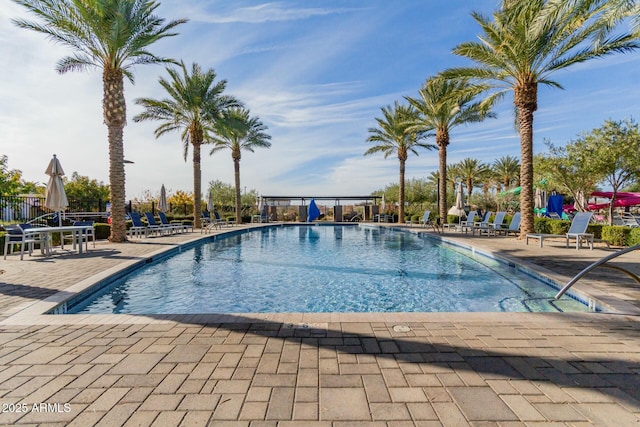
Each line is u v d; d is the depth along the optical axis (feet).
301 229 70.23
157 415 5.95
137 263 23.21
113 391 6.74
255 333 9.89
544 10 23.45
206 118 57.77
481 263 27.48
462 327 10.35
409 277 22.54
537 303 15.94
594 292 14.35
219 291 19.04
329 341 9.29
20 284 16.29
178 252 32.50
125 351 8.64
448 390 6.77
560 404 6.27
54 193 30.83
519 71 37.22
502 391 6.73
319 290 19.30
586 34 31.96
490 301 16.88
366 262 28.53
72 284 16.31
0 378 7.27
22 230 24.99
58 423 5.73
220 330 10.14
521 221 37.73
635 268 19.94
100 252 27.89
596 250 28.81
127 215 53.83
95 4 28.81
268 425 5.65
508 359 8.15
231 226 66.03
